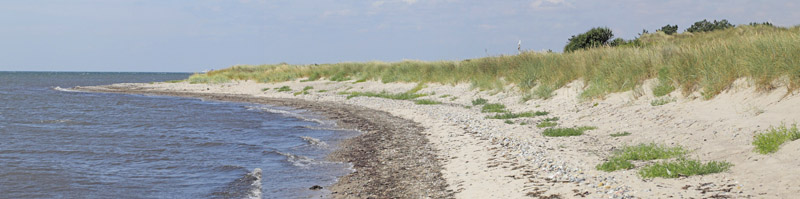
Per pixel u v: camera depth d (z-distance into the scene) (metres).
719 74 13.91
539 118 16.28
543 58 25.02
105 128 18.44
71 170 11.03
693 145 9.72
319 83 39.31
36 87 57.16
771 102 11.24
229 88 43.06
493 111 19.16
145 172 10.90
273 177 10.33
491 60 28.58
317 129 17.69
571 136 12.43
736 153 8.50
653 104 14.59
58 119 21.47
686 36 33.62
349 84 36.81
